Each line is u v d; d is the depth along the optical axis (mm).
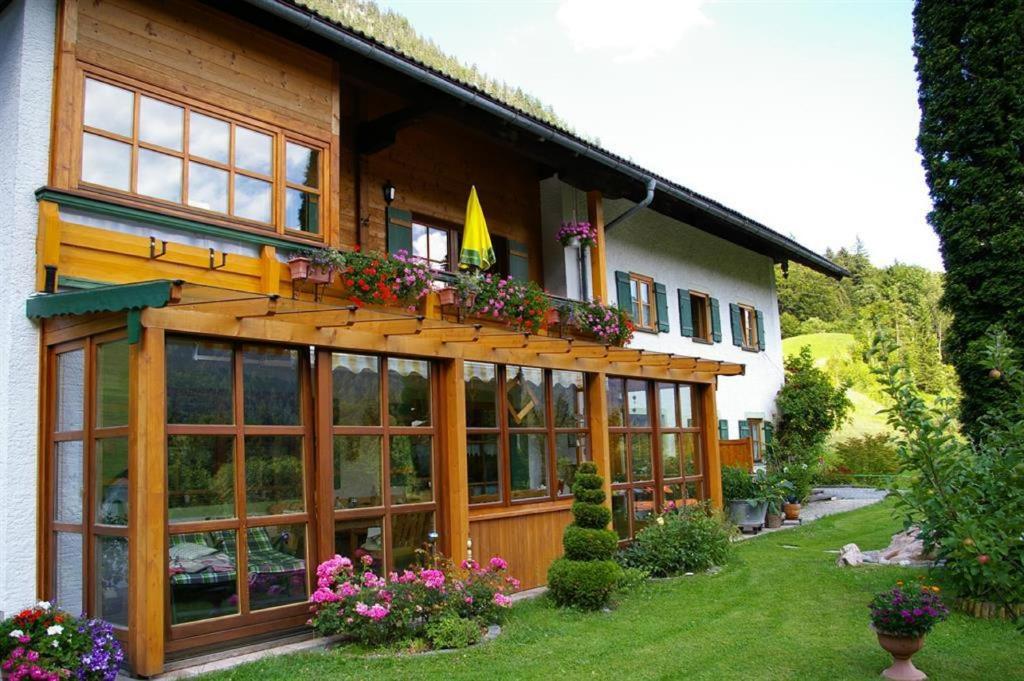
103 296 5820
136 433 5645
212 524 6098
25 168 6422
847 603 8109
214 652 6004
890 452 24375
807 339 41844
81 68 6715
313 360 7094
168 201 7176
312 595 6742
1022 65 10680
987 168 10750
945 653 6359
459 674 5652
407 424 7926
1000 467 6391
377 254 8703
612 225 13328
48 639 4918
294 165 8289
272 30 8250
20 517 6270
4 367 6355
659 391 12031
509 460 9211
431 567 7582
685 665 5984
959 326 10945
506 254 12438
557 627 7156
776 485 14648
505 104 9867
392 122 10188
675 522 10430
